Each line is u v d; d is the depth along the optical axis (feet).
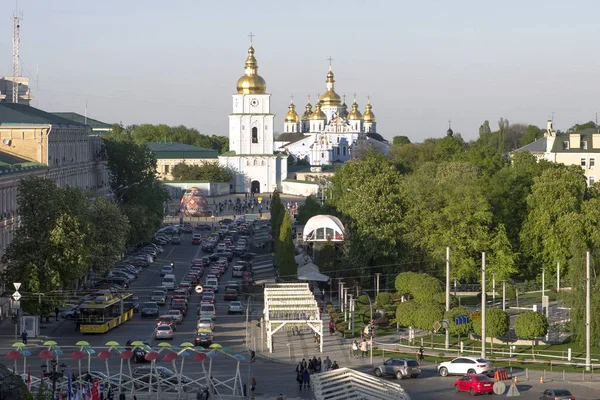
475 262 577.43
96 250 538.88
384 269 590.55
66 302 505.25
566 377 391.24
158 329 462.19
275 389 369.50
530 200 606.96
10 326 487.61
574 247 439.63
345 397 310.24
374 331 479.82
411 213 603.26
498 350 441.27
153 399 349.20
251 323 517.14
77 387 336.29
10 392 228.43
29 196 482.28
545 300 485.15
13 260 474.49
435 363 419.54
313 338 479.41
